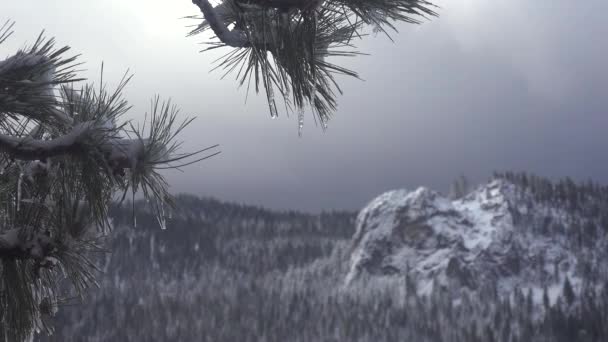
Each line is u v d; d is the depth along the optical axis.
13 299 3.59
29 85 3.16
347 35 3.69
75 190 3.56
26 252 3.59
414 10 3.50
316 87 3.71
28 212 3.64
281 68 3.67
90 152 3.38
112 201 3.64
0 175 3.63
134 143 3.42
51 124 3.46
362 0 3.50
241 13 3.61
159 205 3.54
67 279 3.73
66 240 3.63
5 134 3.41
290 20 3.64
